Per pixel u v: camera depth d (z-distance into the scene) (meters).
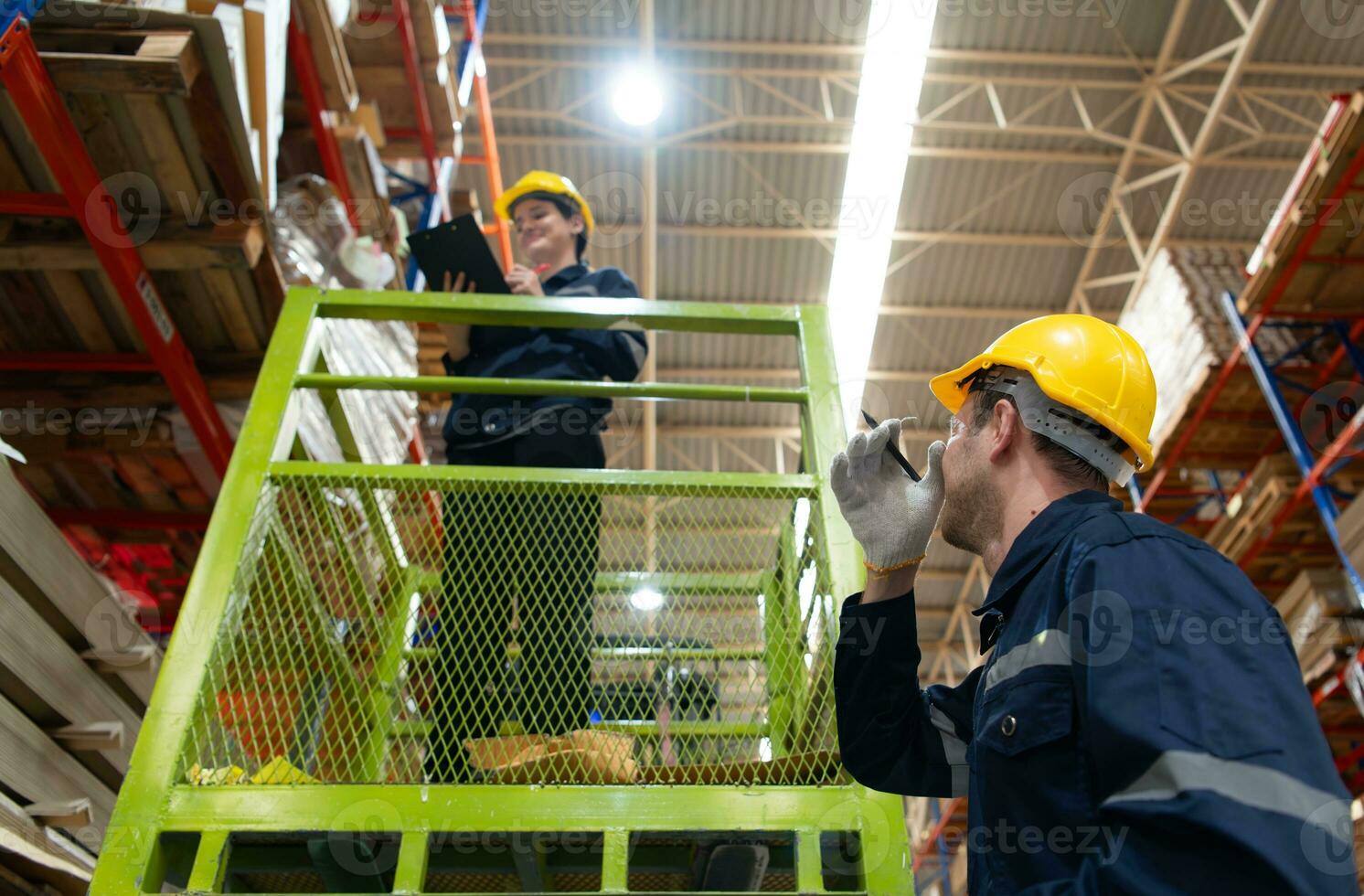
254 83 3.51
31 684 3.08
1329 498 8.13
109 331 4.22
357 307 3.16
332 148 5.03
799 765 2.39
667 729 2.90
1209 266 10.20
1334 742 10.47
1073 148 14.48
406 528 3.87
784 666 2.84
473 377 3.43
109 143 3.45
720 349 16.31
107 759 3.52
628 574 3.11
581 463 3.46
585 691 2.97
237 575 2.58
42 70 3.10
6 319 4.13
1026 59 13.66
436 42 6.18
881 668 2.07
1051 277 15.57
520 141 14.11
